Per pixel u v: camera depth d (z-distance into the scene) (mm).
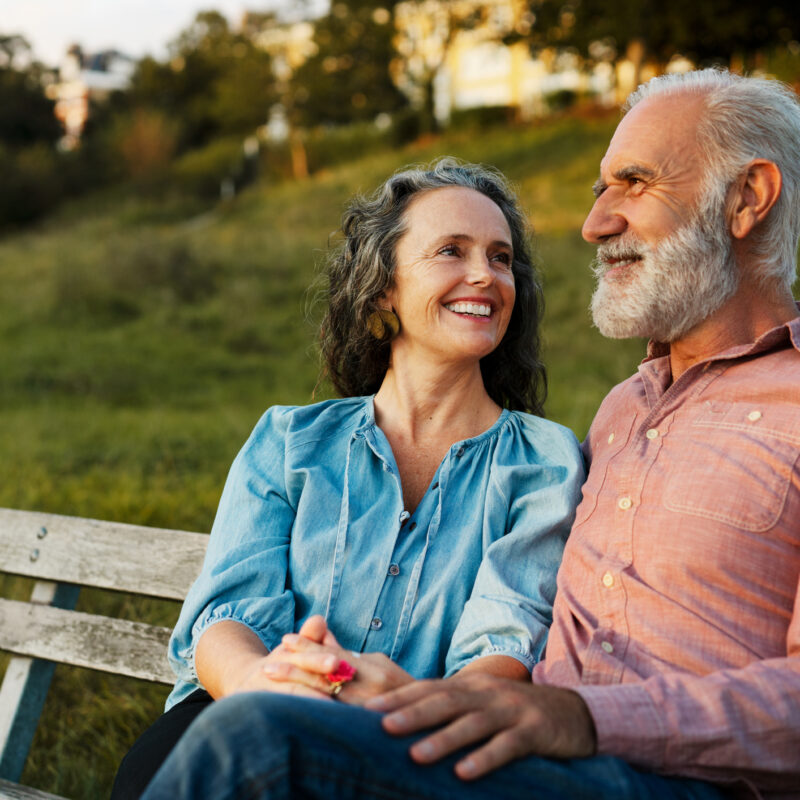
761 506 1576
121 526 2352
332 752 1279
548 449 2035
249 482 2051
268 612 1842
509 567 1877
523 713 1331
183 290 14352
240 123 43000
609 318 1866
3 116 53719
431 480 2062
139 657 2209
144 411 8797
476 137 29406
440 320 2025
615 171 1857
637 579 1637
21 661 2361
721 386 1728
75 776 2619
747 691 1375
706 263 1783
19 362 10766
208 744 1262
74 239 24047
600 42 27922
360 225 2150
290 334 12391
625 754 1369
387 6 38062
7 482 5426
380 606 1888
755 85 1805
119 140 39344
